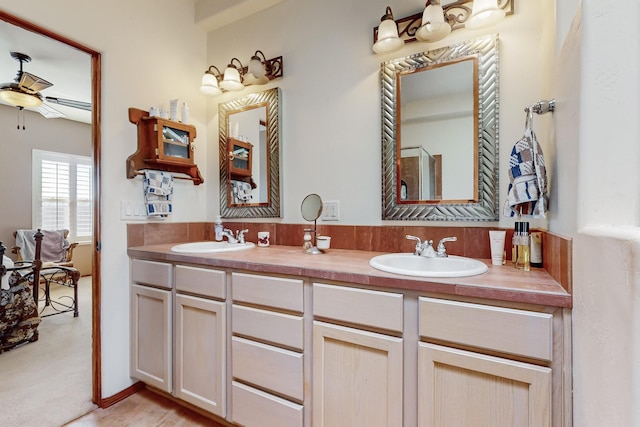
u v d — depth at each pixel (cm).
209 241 222
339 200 184
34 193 426
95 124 175
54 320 301
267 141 208
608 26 73
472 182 149
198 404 155
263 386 135
